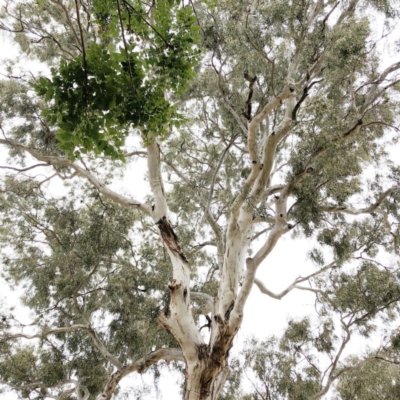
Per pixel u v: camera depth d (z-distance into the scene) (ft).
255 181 32.55
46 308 43.11
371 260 38.99
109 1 15.71
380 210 36.91
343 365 43.06
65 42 42.34
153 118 13.67
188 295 30.76
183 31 15.34
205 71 41.39
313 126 30.17
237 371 43.93
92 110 11.60
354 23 31.89
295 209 30.22
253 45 31.65
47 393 45.50
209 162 48.16
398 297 36.81
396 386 40.73
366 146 37.32
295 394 39.11
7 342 43.34
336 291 40.60
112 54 11.81
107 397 34.91
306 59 33.99
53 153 40.81
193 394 28.86
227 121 42.50
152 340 40.65
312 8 36.24
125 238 43.21
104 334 41.16
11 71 40.83
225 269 32.78
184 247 45.75
